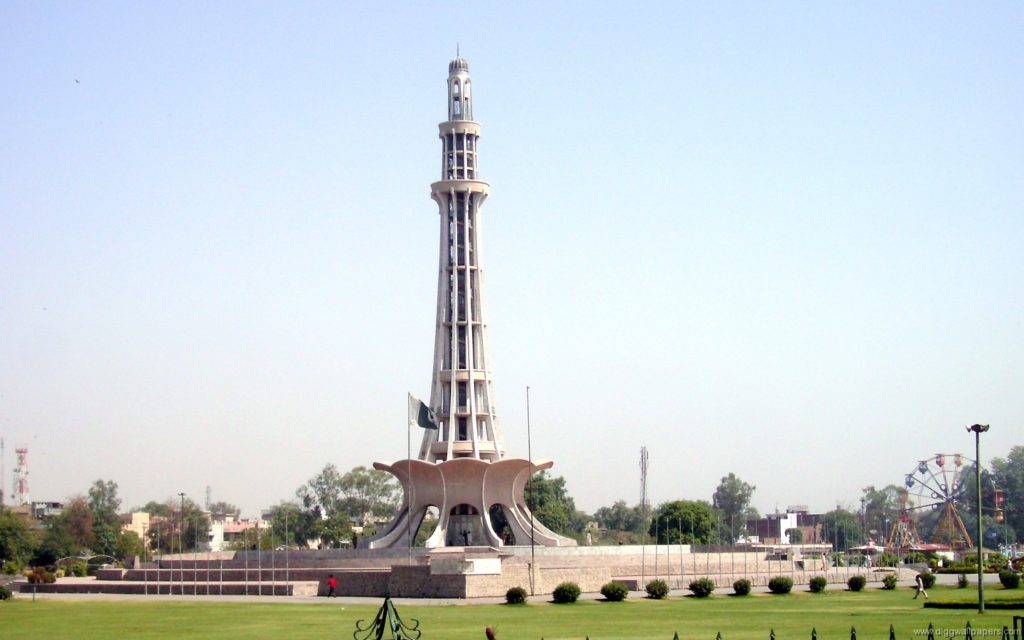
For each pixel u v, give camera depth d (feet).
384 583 385.91
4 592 386.11
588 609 317.42
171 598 384.47
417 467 491.72
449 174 517.55
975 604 301.84
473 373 504.02
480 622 273.33
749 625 260.83
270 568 441.27
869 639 224.74
